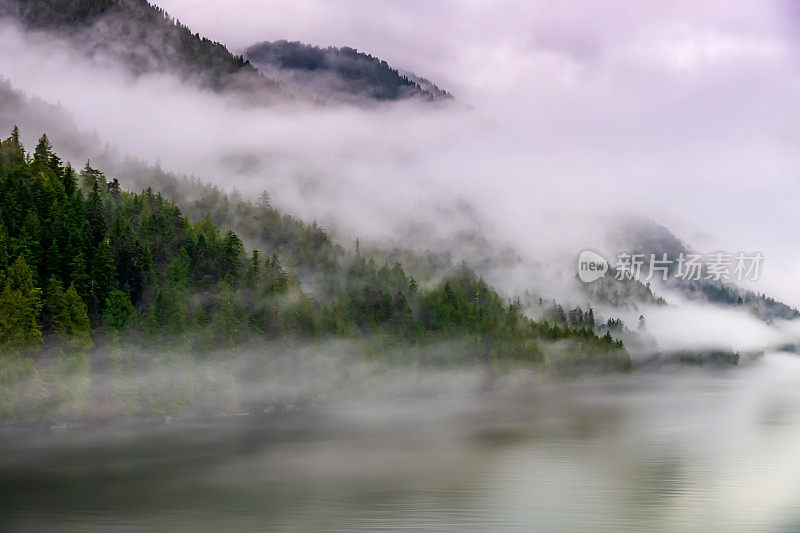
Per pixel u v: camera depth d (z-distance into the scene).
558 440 97.31
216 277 150.62
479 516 56.47
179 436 98.00
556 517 56.12
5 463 79.06
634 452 86.69
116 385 105.25
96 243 133.88
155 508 59.53
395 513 57.59
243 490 66.38
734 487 66.44
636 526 53.41
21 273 103.69
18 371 94.62
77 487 67.81
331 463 79.81
